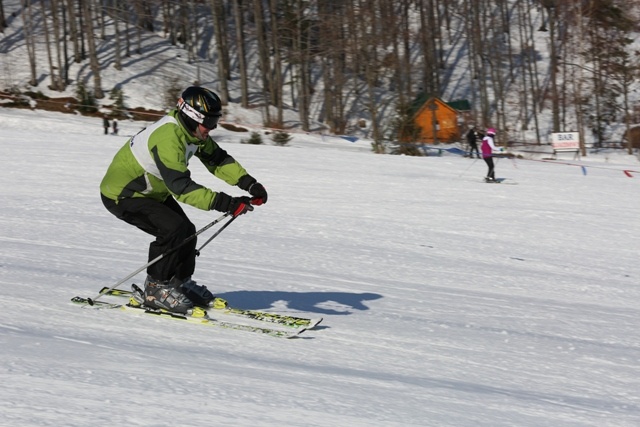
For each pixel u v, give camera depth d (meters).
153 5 96.81
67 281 10.36
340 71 77.62
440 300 12.10
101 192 8.17
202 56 93.12
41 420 4.29
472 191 29.38
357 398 5.68
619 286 15.14
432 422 5.23
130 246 15.37
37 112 65.69
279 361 6.87
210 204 7.62
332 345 7.97
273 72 87.06
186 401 5.00
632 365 8.56
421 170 35.41
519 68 102.00
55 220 18.50
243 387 5.57
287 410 5.07
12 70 80.06
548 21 112.00
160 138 7.58
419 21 107.31
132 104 74.75
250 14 102.94
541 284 14.73
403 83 81.75
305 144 58.03
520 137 85.88
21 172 27.59
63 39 77.81
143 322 7.92
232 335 7.73
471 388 6.68
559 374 7.81
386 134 63.34
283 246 16.72
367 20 77.12
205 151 8.10
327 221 21.17
